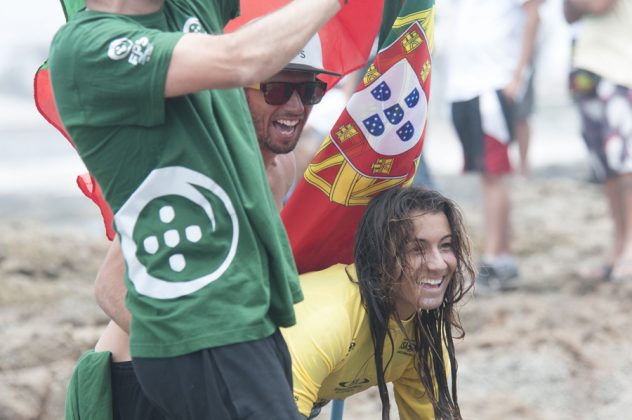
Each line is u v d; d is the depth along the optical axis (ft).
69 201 105.19
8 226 77.20
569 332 59.67
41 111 30.91
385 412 31.07
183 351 25.09
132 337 25.59
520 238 79.87
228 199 25.66
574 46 66.18
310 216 32.73
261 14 33.88
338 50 35.04
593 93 65.72
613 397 53.57
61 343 55.88
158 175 25.43
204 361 25.20
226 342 25.12
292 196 32.91
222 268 25.44
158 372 25.55
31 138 145.89
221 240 25.53
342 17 34.65
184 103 25.62
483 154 67.10
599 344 58.34
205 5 28.17
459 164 117.70
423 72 32.30
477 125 66.80
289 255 27.27
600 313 62.34
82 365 29.37
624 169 66.03
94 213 99.60
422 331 31.78
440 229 30.71
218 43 24.85
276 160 34.01
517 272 67.62
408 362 33.09
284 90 30.68
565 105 158.20
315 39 31.32
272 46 25.09
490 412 52.39
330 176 32.50
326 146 32.45
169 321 25.14
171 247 25.35
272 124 31.17
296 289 27.20
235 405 25.12
